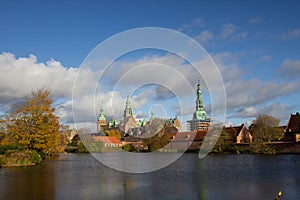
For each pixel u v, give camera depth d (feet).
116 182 102.27
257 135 297.53
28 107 186.50
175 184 98.12
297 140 295.89
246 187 92.22
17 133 182.80
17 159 160.66
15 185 95.04
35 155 171.42
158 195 80.69
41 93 189.26
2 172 128.67
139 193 83.46
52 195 80.33
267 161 186.50
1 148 168.96
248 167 152.25
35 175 119.34
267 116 300.20
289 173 125.90
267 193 82.99
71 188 90.12
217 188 90.48
